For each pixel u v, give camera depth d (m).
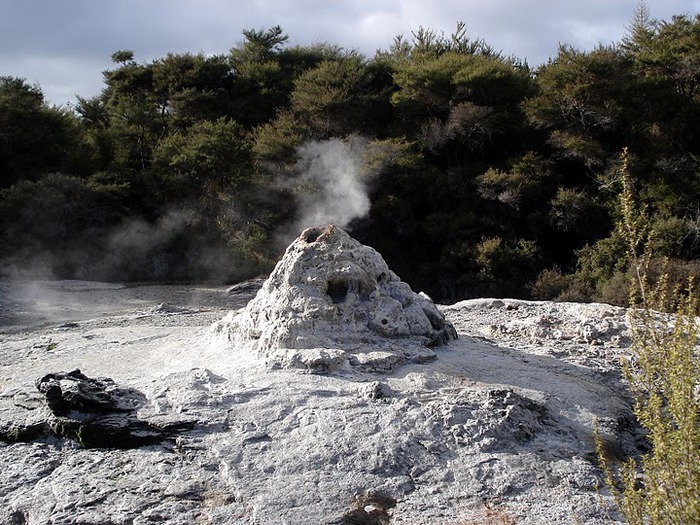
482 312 13.97
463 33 43.38
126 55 44.84
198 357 9.55
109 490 6.56
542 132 34.50
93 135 38.91
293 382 8.07
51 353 10.96
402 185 33.53
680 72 33.16
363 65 41.88
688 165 29.38
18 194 31.80
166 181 34.25
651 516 4.80
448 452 7.11
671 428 5.22
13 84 37.97
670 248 26.16
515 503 6.50
